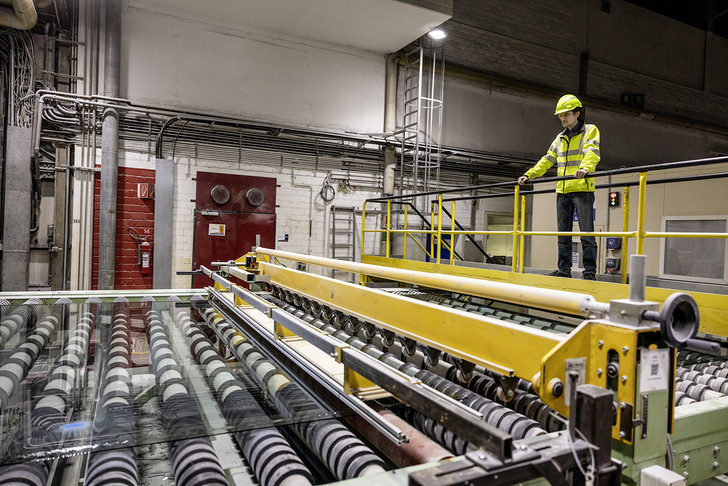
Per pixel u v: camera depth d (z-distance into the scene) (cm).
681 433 138
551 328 308
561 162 387
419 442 147
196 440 156
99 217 592
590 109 953
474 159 864
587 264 375
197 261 652
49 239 578
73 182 582
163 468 195
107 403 179
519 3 888
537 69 911
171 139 634
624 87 1009
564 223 397
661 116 1016
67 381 214
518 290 155
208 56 650
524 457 85
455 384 189
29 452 143
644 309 106
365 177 776
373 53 764
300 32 695
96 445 149
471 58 844
